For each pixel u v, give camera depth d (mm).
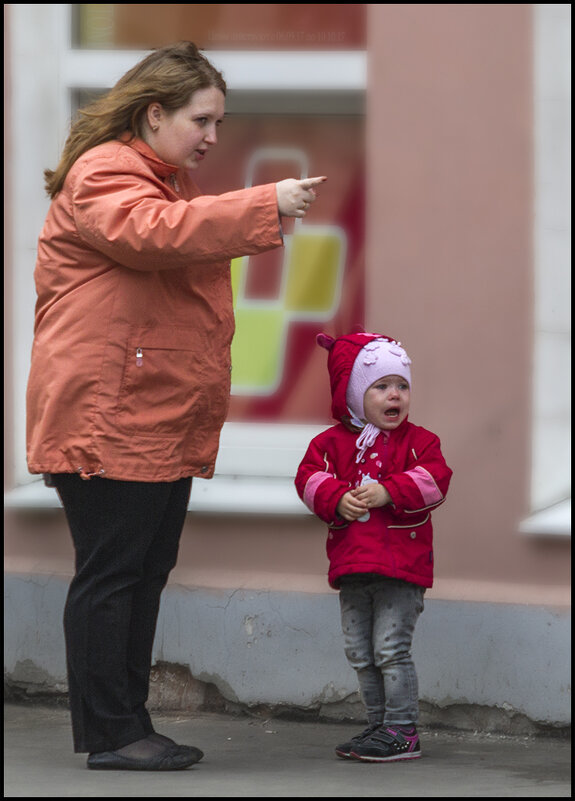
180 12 13492
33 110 13336
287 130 13484
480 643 12305
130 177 10164
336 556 11242
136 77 10539
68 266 10320
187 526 12945
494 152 12305
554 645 12164
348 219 13438
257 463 13281
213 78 10578
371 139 12484
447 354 12430
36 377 10352
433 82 12375
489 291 12359
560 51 12219
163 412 10328
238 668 12820
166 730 12383
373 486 11016
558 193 12281
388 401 11234
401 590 11203
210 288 10539
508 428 12359
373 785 10266
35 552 13305
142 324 10203
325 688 12648
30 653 13258
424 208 12430
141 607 10969
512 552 12336
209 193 13602
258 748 11734
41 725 12602
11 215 13281
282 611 12711
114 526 10375
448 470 11180
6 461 13352
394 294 12500
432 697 12414
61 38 13406
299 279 13539
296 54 13086
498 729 12305
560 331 12336
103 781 10281
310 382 13523
